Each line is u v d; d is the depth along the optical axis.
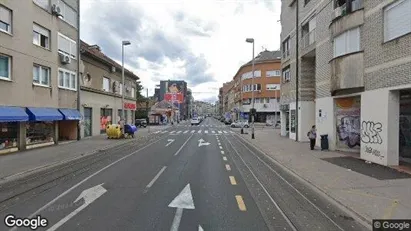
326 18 20.44
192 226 6.25
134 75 47.56
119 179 10.88
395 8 13.38
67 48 26.20
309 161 15.04
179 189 9.38
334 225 6.44
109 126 29.73
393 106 13.73
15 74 19.11
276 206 7.70
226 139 30.58
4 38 18.16
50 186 9.89
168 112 94.81
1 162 14.83
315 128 21.44
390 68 13.56
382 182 10.28
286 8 31.86
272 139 29.30
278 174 12.10
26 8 20.27
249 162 15.25
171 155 17.83
